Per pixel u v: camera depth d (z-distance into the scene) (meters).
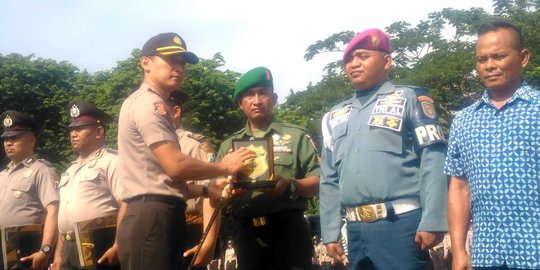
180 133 6.38
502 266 4.20
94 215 6.48
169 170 4.70
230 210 6.35
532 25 35.34
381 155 5.07
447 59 35.88
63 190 6.76
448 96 35.88
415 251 4.99
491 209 4.25
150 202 4.71
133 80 31.23
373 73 5.29
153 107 4.77
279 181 5.81
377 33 5.32
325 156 5.55
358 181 5.11
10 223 7.31
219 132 31.12
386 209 5.02
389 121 5.09
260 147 5.66
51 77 37.53
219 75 31.30
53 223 7.28
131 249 4.68
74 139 6.78
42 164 7.50
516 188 4.18
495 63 4.33
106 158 6.65
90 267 6.12
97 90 32.47
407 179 5.04
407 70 38.28
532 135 4.19
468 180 4.46
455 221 4.57
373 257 5.08
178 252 4.79
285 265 5.98
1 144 27.45
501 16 37.03
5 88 35.31
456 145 4.55
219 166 4.96
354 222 5.20
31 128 7.55
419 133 5.01
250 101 6.32
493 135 4.30
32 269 7.11
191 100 29.95
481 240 4.29
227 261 18.11
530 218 4.14
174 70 5.07
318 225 7.17
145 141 4.72
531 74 31.69
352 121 5.29
